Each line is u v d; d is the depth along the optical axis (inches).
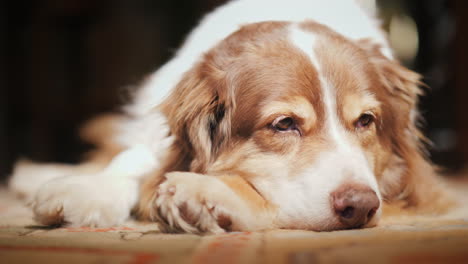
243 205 28.6
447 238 25.4
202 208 27.7
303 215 29.5
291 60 32.0
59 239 26.5
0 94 95.7
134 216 32.6
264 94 31.7
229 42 33.9
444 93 85.7
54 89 104.7
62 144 101.5
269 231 28.5
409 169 35.1
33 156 97.1
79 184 31.3
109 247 24.9
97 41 109.3
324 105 31.2
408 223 30.4
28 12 103.3
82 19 107.7
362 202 28.4
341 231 28.2
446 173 73.5
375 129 32.7
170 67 38.9
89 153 50.4
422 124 38.4
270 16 37.1
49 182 31.2
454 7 82.0
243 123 32.0
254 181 31.1
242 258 23.0
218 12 39.2
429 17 92.0
